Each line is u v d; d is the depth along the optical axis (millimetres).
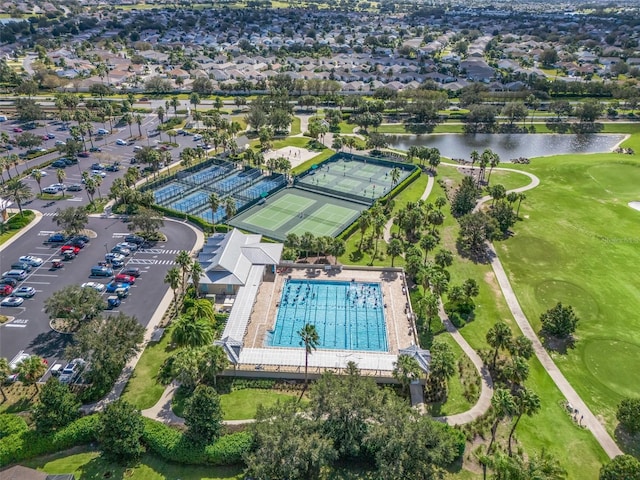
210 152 198500
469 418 79875
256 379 87312
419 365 82625
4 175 165625
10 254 121250
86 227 135625
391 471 65625
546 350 96375
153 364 89125
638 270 123312
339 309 107562
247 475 68812
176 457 71000
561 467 66750
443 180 180000
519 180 180125
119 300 105500
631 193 168375
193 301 100875
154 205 147000
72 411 74938
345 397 72312
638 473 63594
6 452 70438
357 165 195000
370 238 133250
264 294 110938
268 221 144750
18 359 87750
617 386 87938
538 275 121188
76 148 179250
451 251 131500
